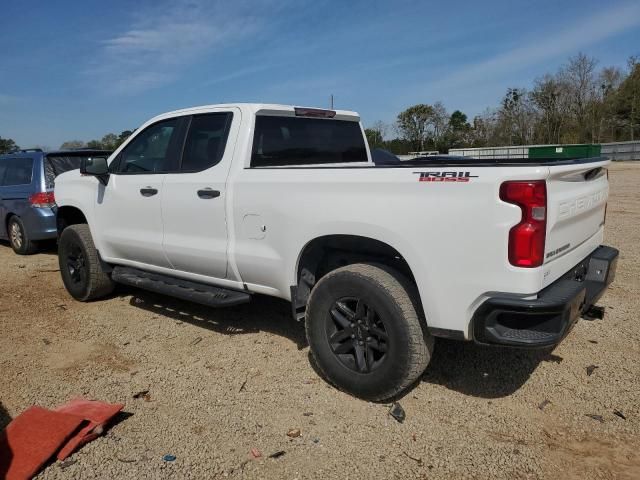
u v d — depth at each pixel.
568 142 54.31
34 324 5.41
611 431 3.28
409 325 3.39
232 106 4.59
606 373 4.01
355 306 3.71
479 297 3.14
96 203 5.64
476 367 4.17
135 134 5.38
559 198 3.17
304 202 3.82
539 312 2.99
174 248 4.84
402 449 3.15
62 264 6.25
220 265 4.51
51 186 8.83
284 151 4.76
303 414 3.55
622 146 47.97
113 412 3.44
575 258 3.65
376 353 3.68
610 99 54.19
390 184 3.40
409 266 3.38
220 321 5.35
